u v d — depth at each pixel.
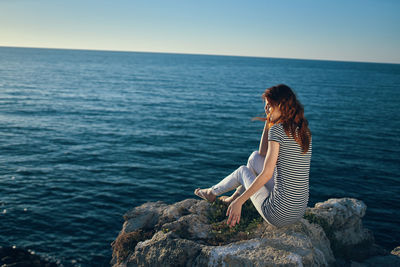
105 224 9.76
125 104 37.31
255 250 2.75
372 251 4.53
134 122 26.56
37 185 12.38
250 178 2.98
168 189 12.80
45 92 45.50
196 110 34.25
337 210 4.48
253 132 24.16
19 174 13.46
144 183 13.24
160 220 3.84
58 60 178.75
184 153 17.86
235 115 31.84
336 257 3.91
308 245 2.82
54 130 22.28
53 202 10.99
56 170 14.22
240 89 60.59
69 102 37.03
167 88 58.28
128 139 20.62
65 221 9.74
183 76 94.06
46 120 25.78
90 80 70.19
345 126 26.89
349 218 4.52
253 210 3.70
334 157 17.70
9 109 29.94
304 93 55.06
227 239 3.21
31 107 31.86
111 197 11.71
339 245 4.10
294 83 78.56
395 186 13.71
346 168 15.87
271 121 2.60
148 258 3.06
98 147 18.41
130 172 14.45
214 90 57.22
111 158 16.42
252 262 2.61
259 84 74.06
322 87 69.44
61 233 9.05
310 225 3.58
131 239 3.67
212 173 14.90
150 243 3.18
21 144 18.19
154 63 192.00
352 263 3.89
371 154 18.61
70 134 21.31
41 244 8.43
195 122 27.36
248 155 18.00
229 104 39.84
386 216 10.73
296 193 2.53
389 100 47.84
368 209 11.28
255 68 171.25
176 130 23.91
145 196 12.01
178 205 4.18
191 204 4.25
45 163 15.13
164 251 3.01
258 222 3.41
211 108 36.00
